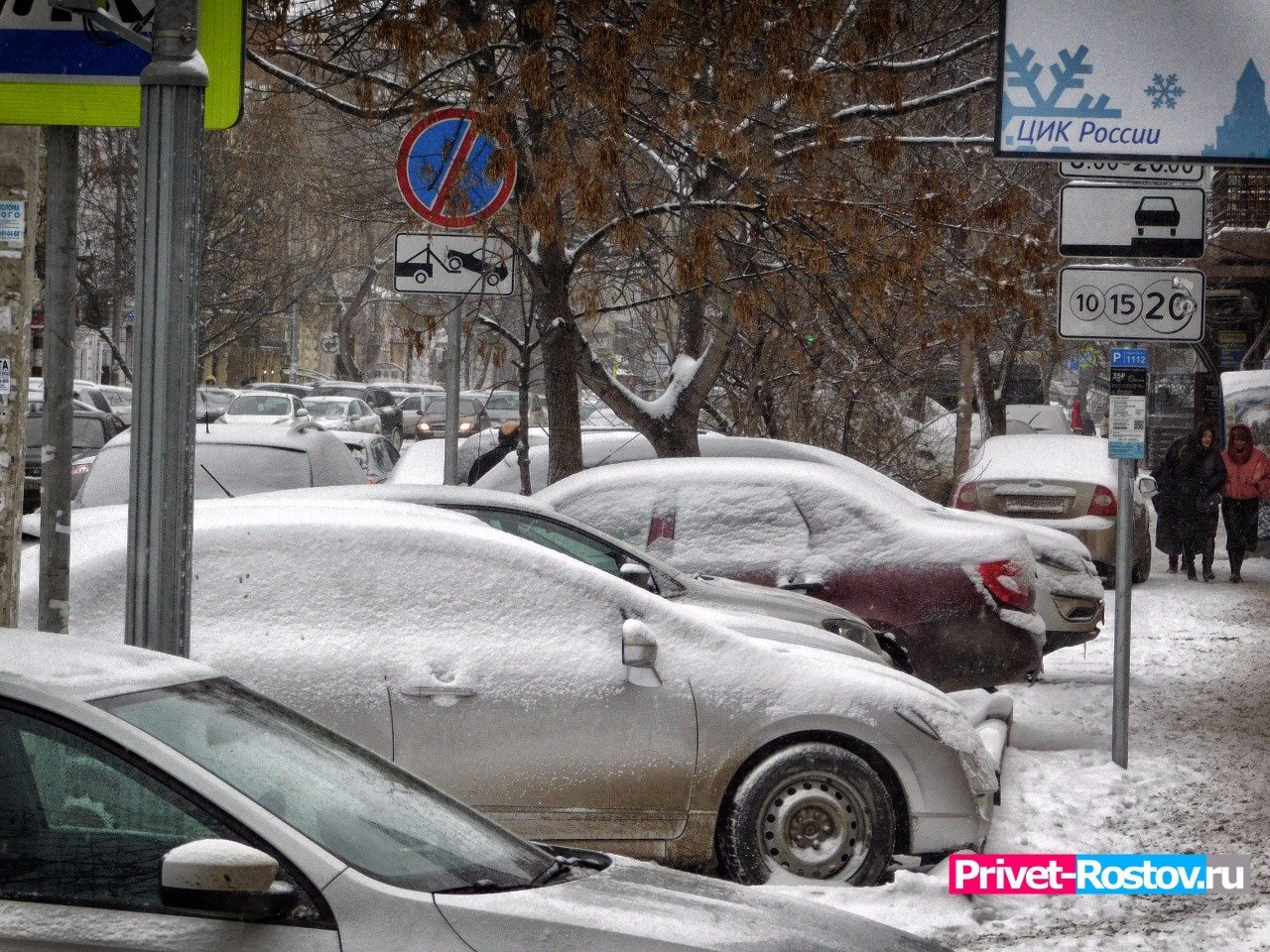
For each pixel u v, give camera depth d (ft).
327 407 158.30
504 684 25.54
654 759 25.49
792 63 40.01
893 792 26.27
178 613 21.42
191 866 12.55
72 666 15.07
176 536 21.39
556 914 13.79
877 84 41.39
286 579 26.35
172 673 15.88
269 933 12.87
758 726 25.64
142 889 13.17
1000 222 44.55
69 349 25.16
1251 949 23.57
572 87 38.83
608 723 25.49
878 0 40.11
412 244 40.63
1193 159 39.04
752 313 42.45
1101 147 39.09
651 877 16.21
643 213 44.01
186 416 21.47
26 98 24.77
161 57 21.54
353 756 16.51
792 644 29.14
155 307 21.47
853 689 26.11
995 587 38.73
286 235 158.30
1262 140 38.91
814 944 14.70
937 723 26.37
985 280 45.85
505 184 39.45
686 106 39.45
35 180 27.37
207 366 236.84
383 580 26.40
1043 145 39.22
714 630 26.50
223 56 24.41
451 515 28.99
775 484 40.14
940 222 43.45
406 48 38.65
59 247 25.13
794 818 25.79
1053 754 37.47
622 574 33.71
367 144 89.25
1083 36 39.04
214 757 14.55
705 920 14.66
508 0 40.70
